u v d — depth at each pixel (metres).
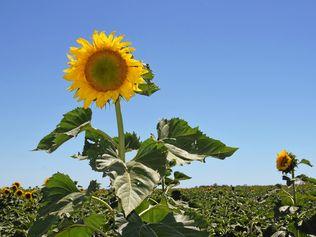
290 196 2.62
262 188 12.76
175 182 1.60
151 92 1.36
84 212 3.73
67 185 1.26
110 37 1.28
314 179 2.56
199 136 1.27
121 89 1.25
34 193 6.22
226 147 1.24
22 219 4.66
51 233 1.29
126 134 1.42
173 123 1.31
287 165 2.63
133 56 1.32
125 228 1.11
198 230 1.14
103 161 1.11
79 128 1.25
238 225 3.38
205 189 12.43
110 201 1.53
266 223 3.45
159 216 1.26
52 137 1.28
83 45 1.27
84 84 1.26
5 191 6.27
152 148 1.18
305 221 2.10
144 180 1.07
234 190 11.17
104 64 1.24
